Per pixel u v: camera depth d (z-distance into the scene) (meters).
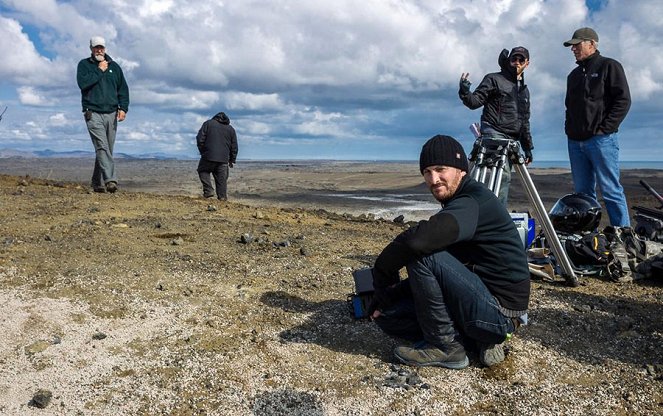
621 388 3.51
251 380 3.58
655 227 5.96
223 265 5.48
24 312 4.31
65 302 4.49
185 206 8.54
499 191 5.29
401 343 4.00
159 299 4.62
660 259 5.38
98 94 8.92
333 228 7.69
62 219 6.97
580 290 5.12
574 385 3.54
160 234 6.45
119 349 3.90
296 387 3.51
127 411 3.29
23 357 3.78
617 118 5.99
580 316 4.47
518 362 3.76
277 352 3.89
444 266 3.40
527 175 5.00
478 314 3.42
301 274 5.33
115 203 8.29
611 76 5.98
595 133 6.10
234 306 4.56
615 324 4.34
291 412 3.28
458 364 3.64
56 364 3.72
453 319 3.57
